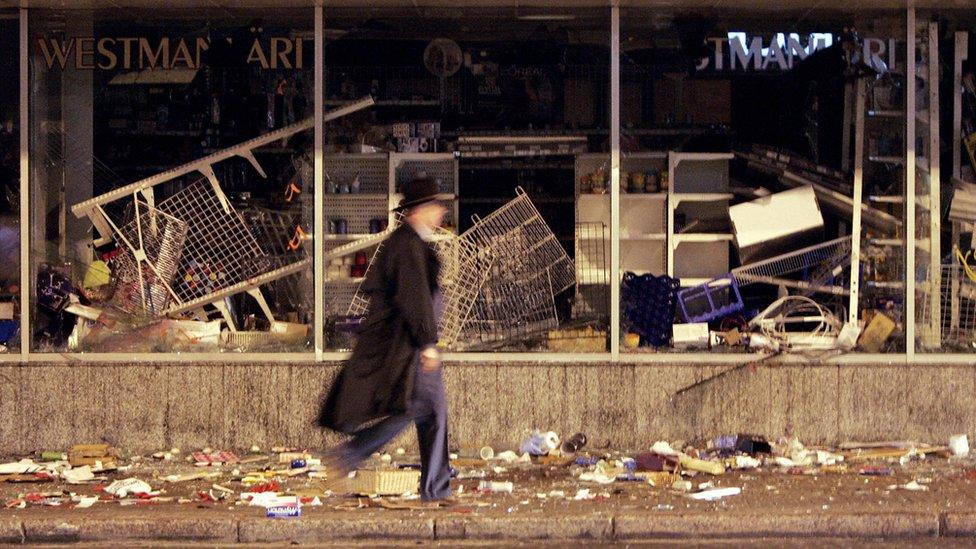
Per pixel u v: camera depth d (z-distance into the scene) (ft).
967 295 74.95
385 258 54.75
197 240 75.56
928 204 75.51
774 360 72.90
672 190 75.10
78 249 75.15
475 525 55.01
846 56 75.56
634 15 75.00
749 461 67.97
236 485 64.08
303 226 75.20
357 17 75.20
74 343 74.23
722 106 75.31
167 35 75.31
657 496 60.80
